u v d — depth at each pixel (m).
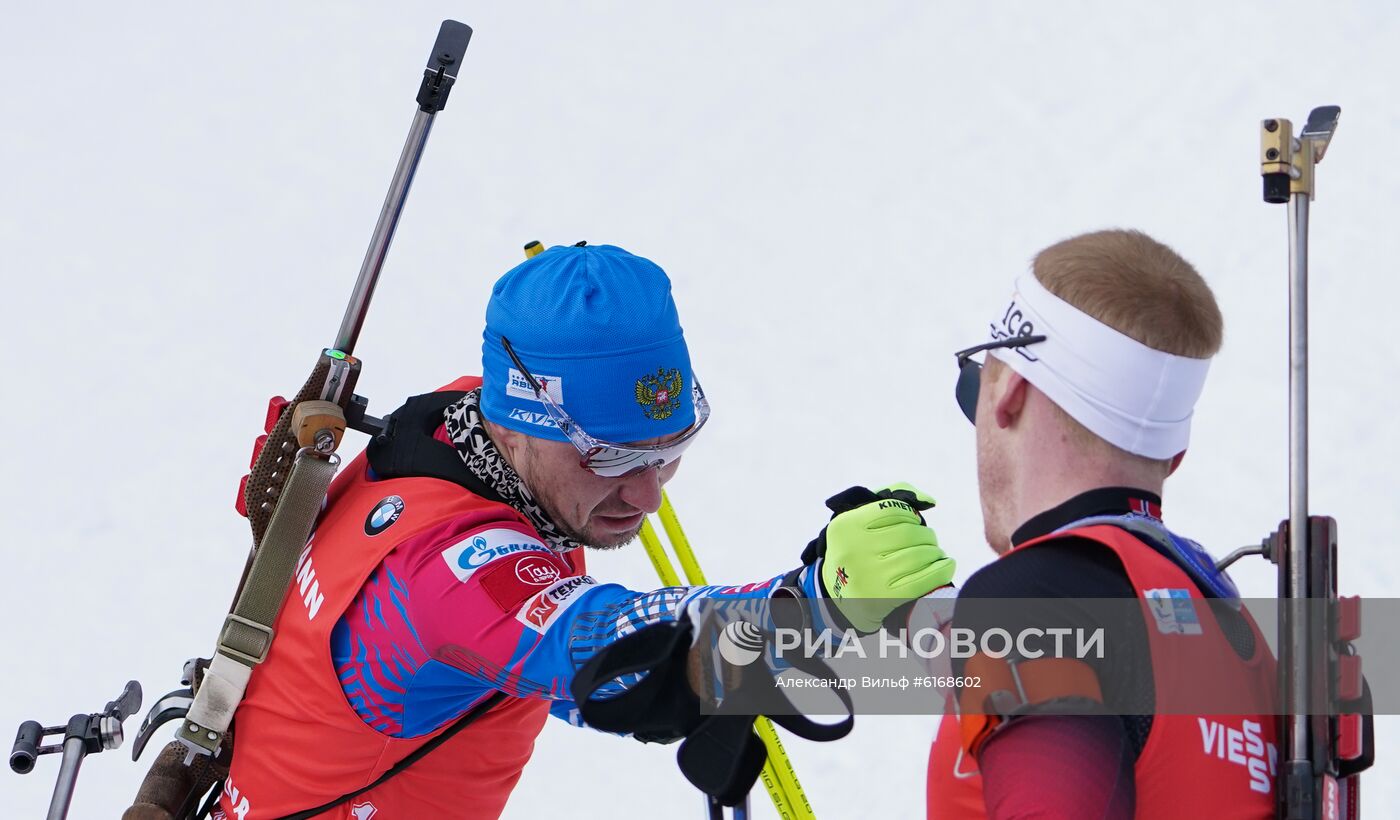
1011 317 6.49
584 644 7.77
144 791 9.85
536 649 7.95
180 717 10.05
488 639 8.13
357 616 8.82
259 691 9.39
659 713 6.84
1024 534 6.38
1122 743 5.63
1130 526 6.12
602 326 8.66
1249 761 6.01
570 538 9.37
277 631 9.33
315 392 9.55
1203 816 5.81
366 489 9.48
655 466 9.16
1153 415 6.26
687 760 6.85
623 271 8.90
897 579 7.45
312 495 9.27
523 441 8.98
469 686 8.96
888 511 7.65
